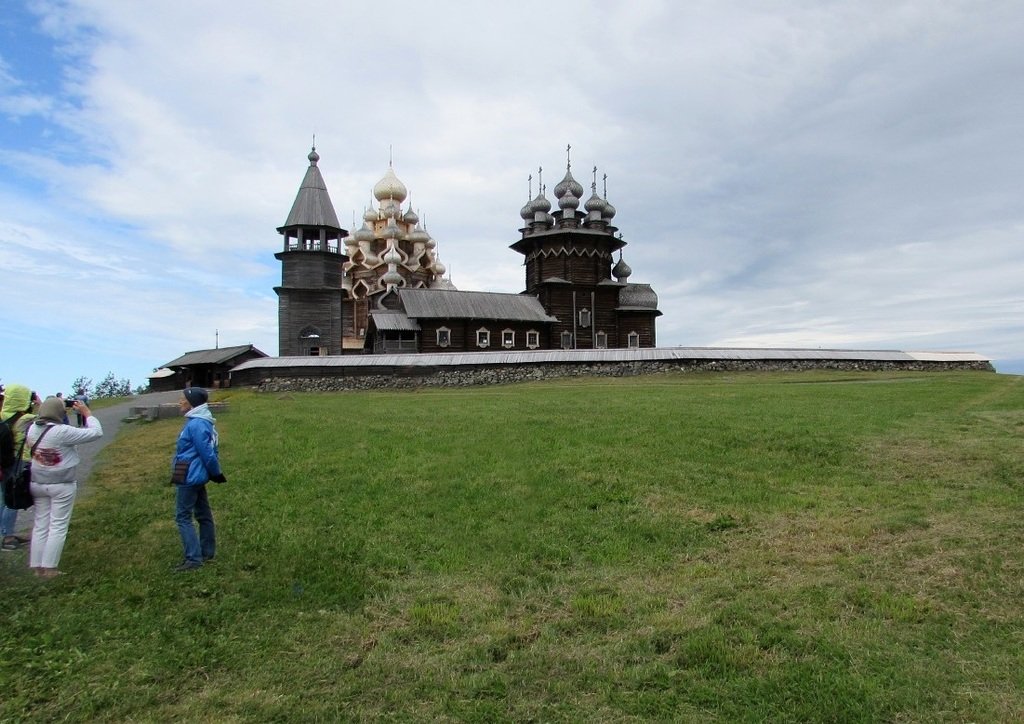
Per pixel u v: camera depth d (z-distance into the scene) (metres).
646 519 10.72
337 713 5.91
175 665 6.70
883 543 9.49
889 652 6.63
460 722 5.79
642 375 39.44
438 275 73.25
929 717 5.66
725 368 40.22
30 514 12.07
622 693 6.13
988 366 44.88
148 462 15.96
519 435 17.06
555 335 56.22
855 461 13.83
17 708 6.00
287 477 13.52
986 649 6.67
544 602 8.05
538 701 6.06
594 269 58.41
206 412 9.42
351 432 18.36
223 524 10.90
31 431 8.70
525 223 62.75
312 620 7.66
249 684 6.38
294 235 52.66
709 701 5.99
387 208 70.06
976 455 13.74
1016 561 8.56
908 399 24.08
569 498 11.74
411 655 6.87
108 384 58.62
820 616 7.40
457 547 9.77
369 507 11.55
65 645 7.11
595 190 60.50
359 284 66.38
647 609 7.73
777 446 15.09
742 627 7.21
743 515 10.76
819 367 41.66
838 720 5.67
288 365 38.38
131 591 8.33
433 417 21.12
